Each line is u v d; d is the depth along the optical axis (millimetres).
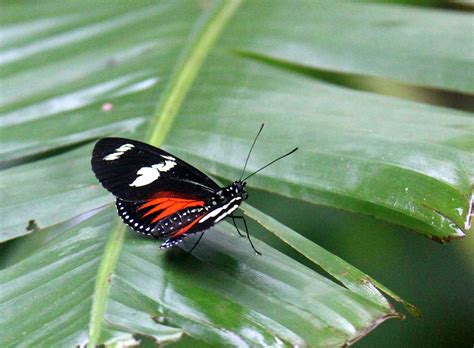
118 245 623
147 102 687
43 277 617
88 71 711
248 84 689
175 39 721
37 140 680
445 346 714
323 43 708
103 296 607
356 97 680
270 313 602
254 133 658
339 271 611
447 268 727
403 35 708
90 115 687
